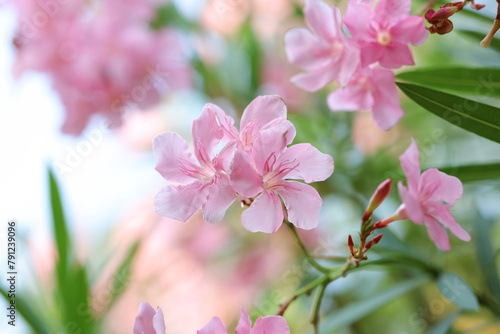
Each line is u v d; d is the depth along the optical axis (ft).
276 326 1.42
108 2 2.26
